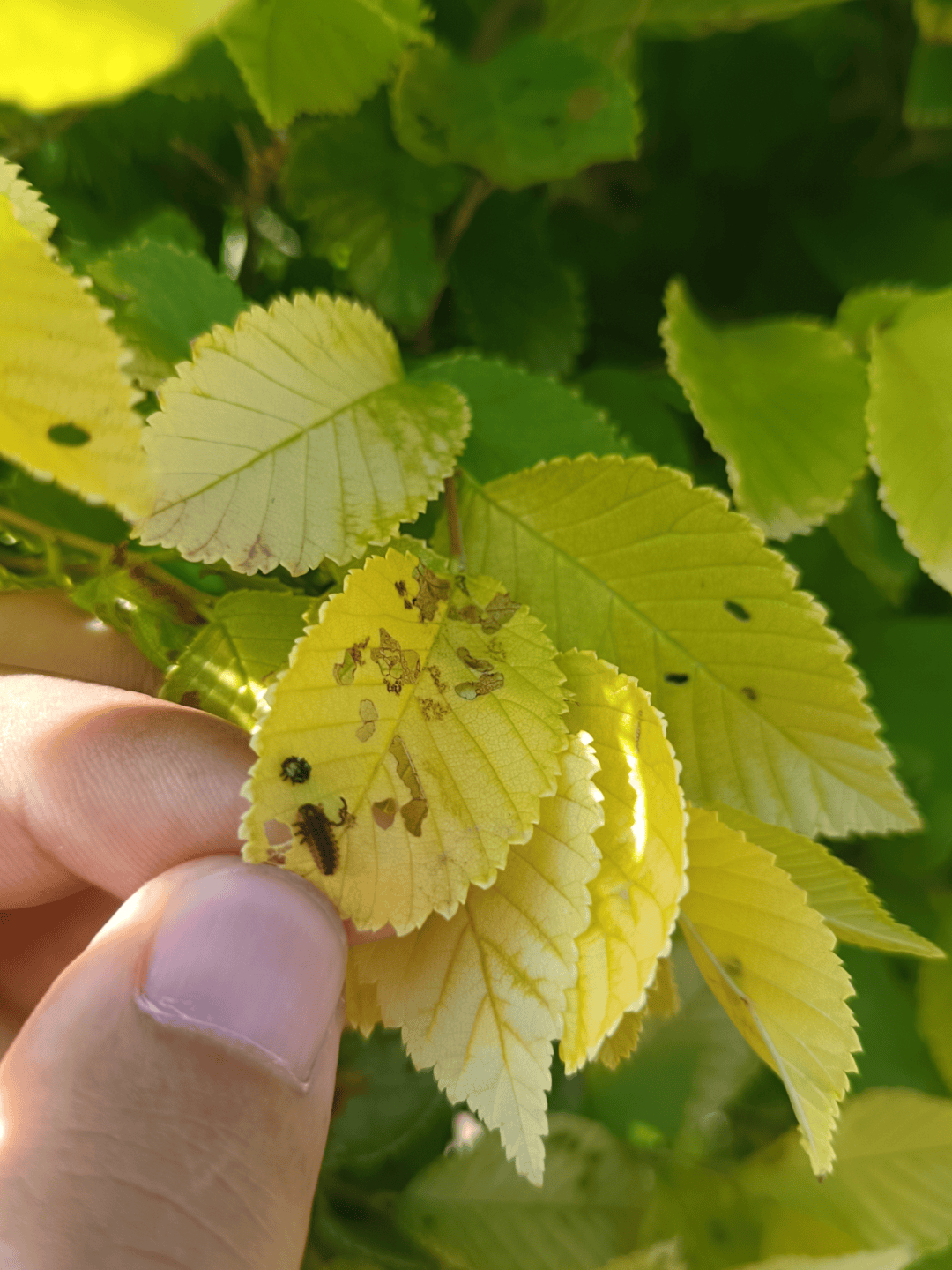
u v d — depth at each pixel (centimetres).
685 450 9
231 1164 7
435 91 8
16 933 9
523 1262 11
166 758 8
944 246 10
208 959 7
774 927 6
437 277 9
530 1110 5
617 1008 5
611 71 8
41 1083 7
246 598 7
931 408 7
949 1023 11
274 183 9
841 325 9
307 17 7
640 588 6
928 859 10
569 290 10
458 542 6
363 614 6
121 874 8
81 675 8
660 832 5
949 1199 10
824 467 7
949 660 10
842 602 10
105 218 9
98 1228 6
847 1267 9
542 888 5
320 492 6
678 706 6
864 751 6
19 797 8
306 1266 11
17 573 8
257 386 6
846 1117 11
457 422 6
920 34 10
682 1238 11
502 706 6
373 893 5
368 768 5
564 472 6
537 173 8
